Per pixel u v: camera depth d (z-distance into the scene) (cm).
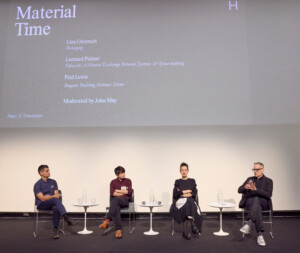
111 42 538
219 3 542
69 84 530
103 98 527
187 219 389
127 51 535
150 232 412
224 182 515
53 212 393
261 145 518
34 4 552
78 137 530
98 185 522
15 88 531
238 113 516
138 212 517
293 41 528
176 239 378
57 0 552
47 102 528
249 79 520
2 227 455
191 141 524
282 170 513
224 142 522
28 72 534
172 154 523
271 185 391
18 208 521
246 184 387
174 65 528
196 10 541
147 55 532
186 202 388
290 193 510
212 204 402
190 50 531
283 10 538
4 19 549
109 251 328
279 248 333
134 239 379
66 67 534
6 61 538
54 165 526
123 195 424
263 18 536
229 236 388
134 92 526
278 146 515
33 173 525
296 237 378
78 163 526
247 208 382
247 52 526
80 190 522
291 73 520
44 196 401
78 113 526
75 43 539
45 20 547
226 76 522
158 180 520
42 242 368
